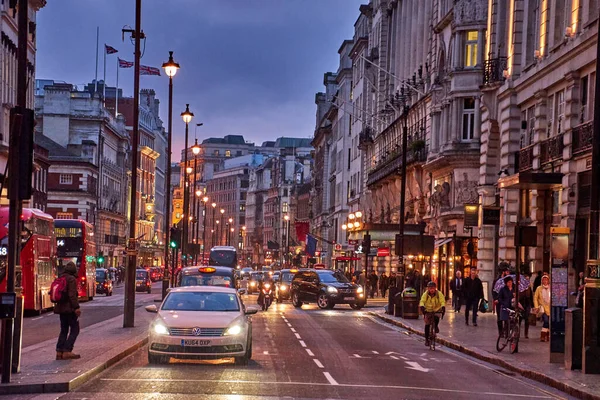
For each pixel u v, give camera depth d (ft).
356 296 171.83
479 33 178.19
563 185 116.88
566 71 117.39
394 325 128.47
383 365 73.51
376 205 277.03
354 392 55.72
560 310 74.23
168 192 175.52
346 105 373.40
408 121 234.99
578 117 115.03
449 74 181.78
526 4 138.41
